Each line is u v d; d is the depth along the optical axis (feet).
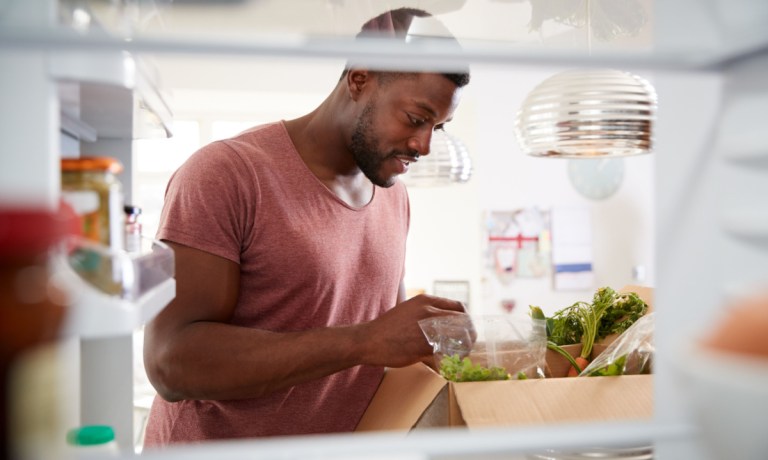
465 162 10.62
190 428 5.22
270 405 5.20
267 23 7.66
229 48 1.80
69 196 2.42
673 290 2.55
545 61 1.95
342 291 5.54
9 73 1.98
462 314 4.93
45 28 1.74
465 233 18.63
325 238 5.32
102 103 2.99
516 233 18.74
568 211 18.90
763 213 2.07
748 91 2.16
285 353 4.71
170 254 3.31
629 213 19.21
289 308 5.29
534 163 18.79
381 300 5.89
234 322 5.28
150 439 5.65
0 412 1.45
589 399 4.16
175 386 4.81
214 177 4.96
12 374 1.46
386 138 5.13
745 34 2.05
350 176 5.60
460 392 4.15
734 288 2.21
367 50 1.85
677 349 1.79
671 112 2.57
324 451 1.90
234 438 5.16
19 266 1.45
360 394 5.46
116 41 1.75
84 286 2.06
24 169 1.98
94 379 4.64
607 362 4.82
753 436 1.58
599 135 6.11
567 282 18.89
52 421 1.66
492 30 10.88
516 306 18.74
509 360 4.82
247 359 4.69
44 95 2.00
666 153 2.60
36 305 1.48
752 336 1.58
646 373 4.77
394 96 5.03
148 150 18.70
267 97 17.42
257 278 5.20
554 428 2.04
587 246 18.98
